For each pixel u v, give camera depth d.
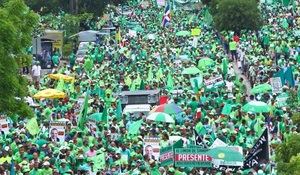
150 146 66.00
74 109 83.44
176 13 191.62
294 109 82.00
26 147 65.06
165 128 73.25
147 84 98.50
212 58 120.31
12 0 68.75
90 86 96.06
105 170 62.56
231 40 140.50
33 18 69.31
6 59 65.94
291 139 58.91
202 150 61.38
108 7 186.50
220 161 61.34
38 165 61.28
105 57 125.88
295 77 100.31
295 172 53.94
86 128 73.00
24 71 111.75
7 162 63.00
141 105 86.06
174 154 61.56
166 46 133.12
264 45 134.12
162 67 109.00
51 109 81.81
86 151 65.75
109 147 65.88
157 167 61.09
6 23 65.62
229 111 78.75
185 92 91.50
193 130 71.12
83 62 117.75
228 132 70.69
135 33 154.12
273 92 89.38
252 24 156.75
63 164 62.12
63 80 95.25
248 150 65.00
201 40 142.12
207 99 86.75
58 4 169.12
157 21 179.88
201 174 60.25
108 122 76.19
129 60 121.12
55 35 132.38
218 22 157.50
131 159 63.59
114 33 156.75
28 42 68.94
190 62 114.69
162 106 78.12
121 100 88.75
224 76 102.56
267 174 61.28
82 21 166.12
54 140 70.38
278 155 59.38
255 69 107.50
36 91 91.88
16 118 73.62
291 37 137.12
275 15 171.62
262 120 76.12
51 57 127.38
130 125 73.62
